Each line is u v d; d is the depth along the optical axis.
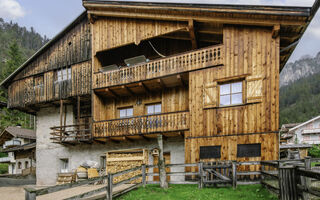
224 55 11.11
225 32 11.24
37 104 16.25
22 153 27.73
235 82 11.04
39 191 5.44
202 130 11.08
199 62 11.65
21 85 16.88
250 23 10.59
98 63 14.64
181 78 12.53
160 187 9.38
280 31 10.73
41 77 16.30
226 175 9.30
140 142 13.46
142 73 12.72
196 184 9.84
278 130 9.82
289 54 12.45
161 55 13.66
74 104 16.16
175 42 14.09
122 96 14.90
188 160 11.11
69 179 13.44
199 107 11.30
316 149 23.62
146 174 9.82
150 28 12.73
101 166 14.33
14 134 28.66
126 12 12.98
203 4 10.98
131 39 13.16
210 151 10.81
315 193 5.00
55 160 15.84
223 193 8.14
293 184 5.55
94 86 13.94
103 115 14.77
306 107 99.88
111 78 13.55
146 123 12.42
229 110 10.76
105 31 14.01
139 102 14.39
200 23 11.82
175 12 11.77
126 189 8.76
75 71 14.88
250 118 10.34
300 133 46.81
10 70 49.56
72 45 15.37
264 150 9.92
